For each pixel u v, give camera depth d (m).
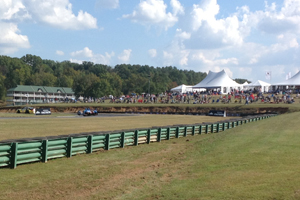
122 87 159.50
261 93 75.62
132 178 11.53
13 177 11.02
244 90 88.38
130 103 84.44
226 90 90.56
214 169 11.77
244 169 11.29
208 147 17.19
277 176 9.98
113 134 17.08
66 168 12.55
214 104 70.19
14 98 125.25
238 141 18.16
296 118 34.16
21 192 9.70
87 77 134.62
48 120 39.38
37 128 27.58
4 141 11.97
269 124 28.47
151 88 130.12
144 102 85.31
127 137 18.34
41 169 12.19
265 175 10.23
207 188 9.47
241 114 58.69
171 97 89.00
